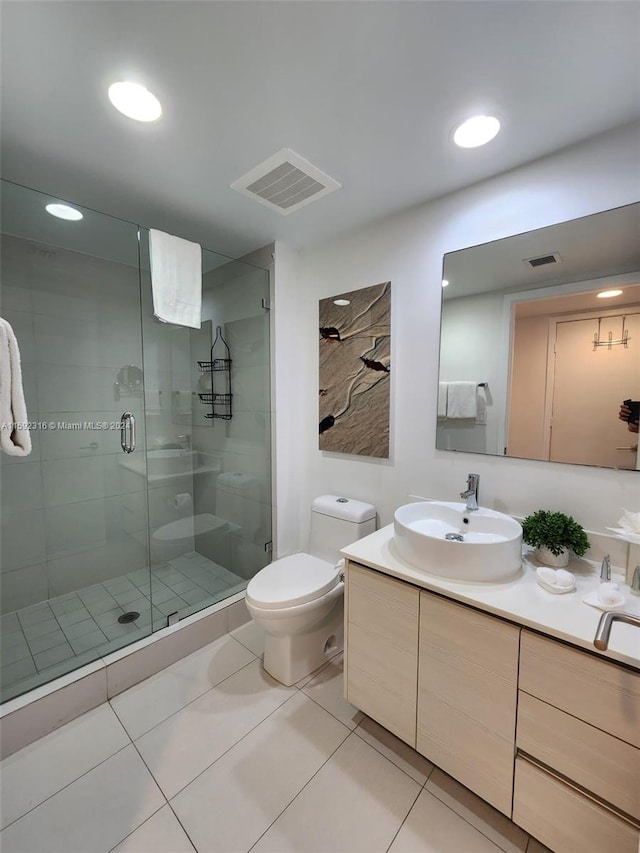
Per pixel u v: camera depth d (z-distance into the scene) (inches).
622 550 51.4
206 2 34.0
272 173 60.5
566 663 37.2
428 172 60.1
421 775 49.9
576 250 54.2
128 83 43.0
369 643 54.6
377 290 76.8
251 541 97.9
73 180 62.4
